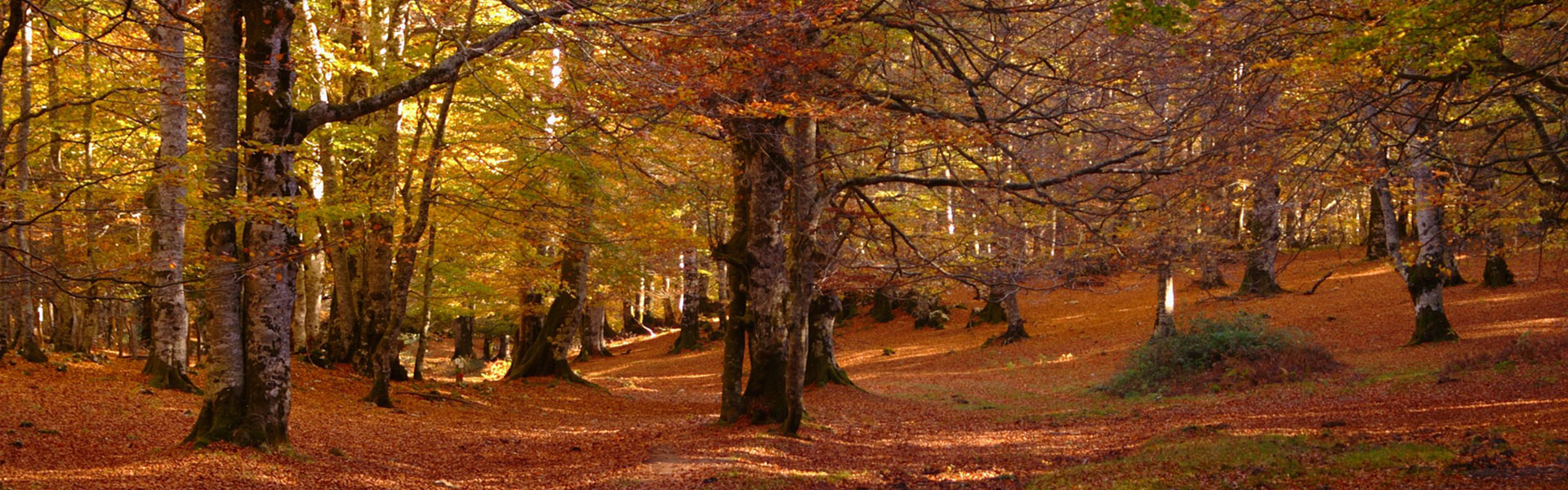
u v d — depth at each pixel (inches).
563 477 431.2
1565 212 457.1
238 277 408.2
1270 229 670.5
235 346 408.2
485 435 572.1
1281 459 380.2
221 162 379.9
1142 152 492.1
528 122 517.0
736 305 617.0
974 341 1306.6
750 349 596.1
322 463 414.6
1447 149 442.0
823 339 872.3
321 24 734.5
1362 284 1197.7
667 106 399.9
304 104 722.2
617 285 1070.4
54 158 629.6
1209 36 420.5
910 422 663.1
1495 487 291.7
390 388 775.1
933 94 557.6
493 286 1009.5
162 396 567.2
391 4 677.3
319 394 680.4
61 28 507.8
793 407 538.9
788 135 536.7
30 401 487.8
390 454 471.8
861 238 692.7
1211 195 539.5
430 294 954.7
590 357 1587.1
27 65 476.1
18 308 765.9
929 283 739.4
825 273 641.0
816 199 542.3
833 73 497.0
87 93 507.5
